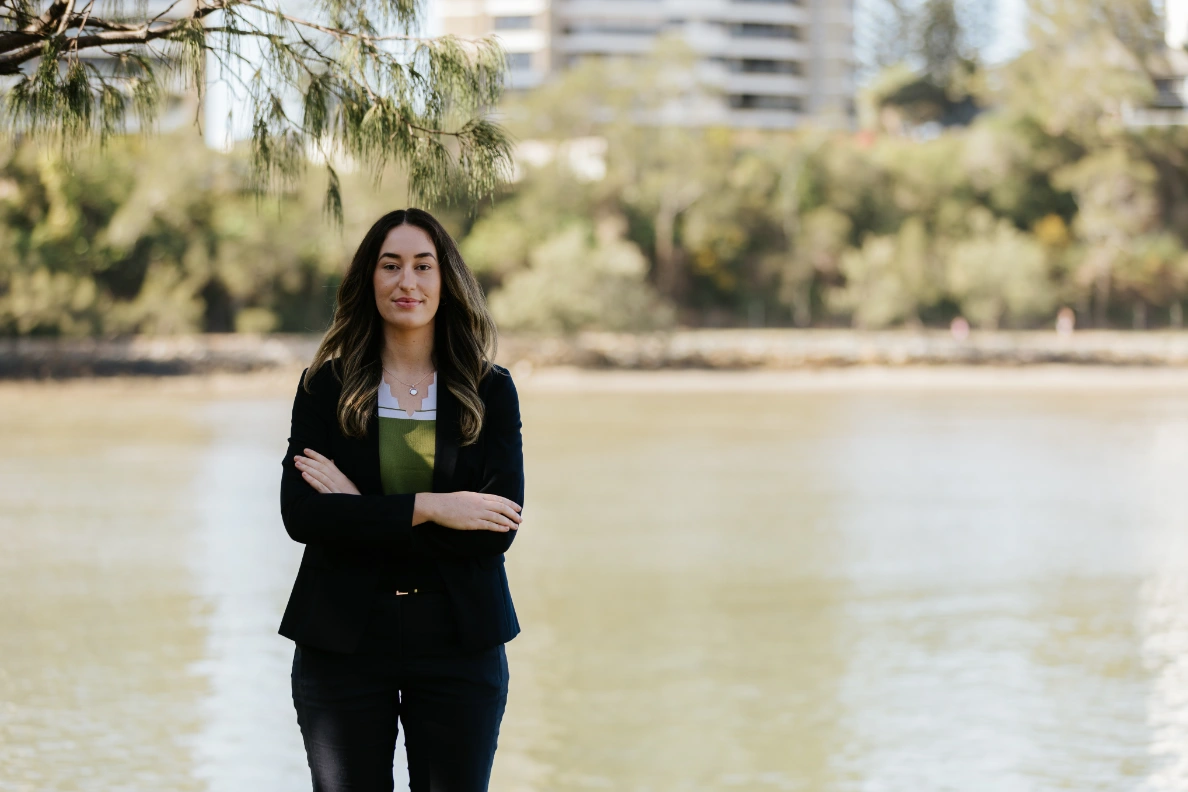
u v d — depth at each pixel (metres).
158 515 17.92
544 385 53.53
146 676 8.99
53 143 3.81
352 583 2.89
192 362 52.28
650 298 59.41
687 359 59.12
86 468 24.27
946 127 98.38
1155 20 81.69
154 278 54.88
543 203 66.38
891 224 71.12
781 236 71.00
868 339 64.62
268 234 55.47
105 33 3.62
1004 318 69.12
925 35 97.94
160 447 28.50
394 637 2.90
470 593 2.93
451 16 93.00
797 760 7.68
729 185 70.12
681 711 8.78
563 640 10.98
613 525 18.19
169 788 6.66
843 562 15.08
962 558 15.45
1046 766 7.50
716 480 23.98
